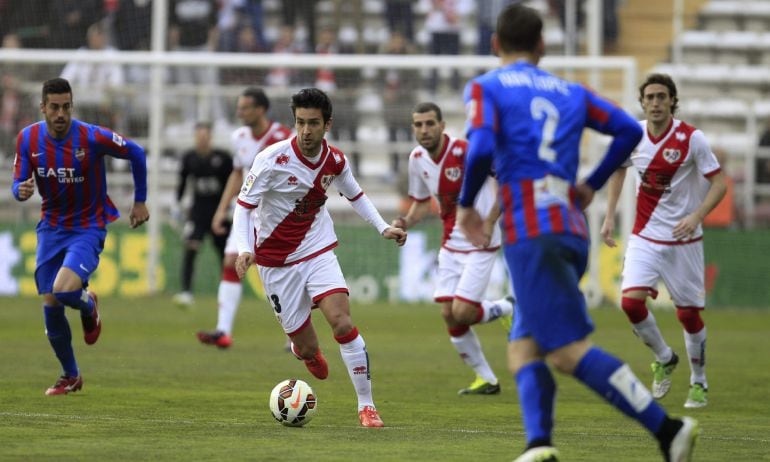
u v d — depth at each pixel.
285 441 21.39
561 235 16.91
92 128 27.66
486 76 17.73
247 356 39.25
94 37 71.94
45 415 24.53
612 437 22.84
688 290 29.55
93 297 28.41
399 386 32.34
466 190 17.05
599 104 17.91
